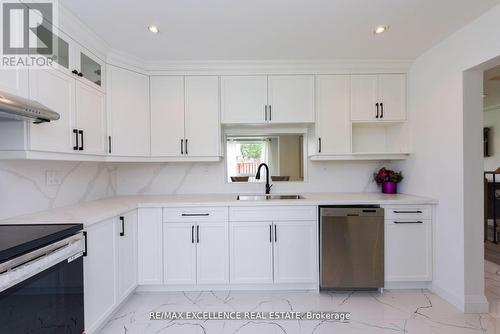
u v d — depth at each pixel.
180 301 2.16
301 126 2.90
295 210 2.30
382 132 2.92
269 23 1.85
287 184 2.95
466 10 1.71
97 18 1.76
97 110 2.08
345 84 2.57
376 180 2.84
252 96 2.57
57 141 1.62
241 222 2.29
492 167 4.82
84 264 1.54
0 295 0.96
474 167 1.96
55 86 1.61
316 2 1.62
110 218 1.84
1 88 1.27
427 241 2.27
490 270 2.71
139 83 2.46
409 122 2.57
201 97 2.56
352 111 2.56
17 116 1.28
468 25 1.88
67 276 1.32
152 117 2.54
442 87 2.15
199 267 2.29
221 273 2.29
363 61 2.51
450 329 1.75
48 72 1.55
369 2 1.62
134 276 2.20
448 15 1.77
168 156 2.55
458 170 2.00
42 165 1.84
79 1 1.56
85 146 1.92
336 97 2.56
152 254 2.27
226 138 2.95
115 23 1.83
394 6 1.67
